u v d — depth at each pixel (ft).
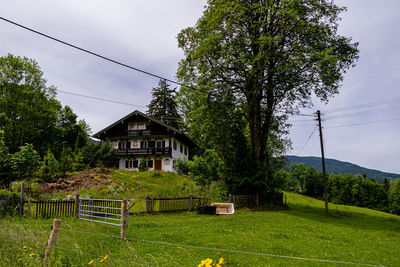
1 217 46.24
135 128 157.28
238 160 86.99
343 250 35.42
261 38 73.41
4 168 68.69
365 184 189.98
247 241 36.27
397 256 34.45
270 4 77.41
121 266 21.89
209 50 82.79
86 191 77.25
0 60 141.08
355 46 81.76
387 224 69.62
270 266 26.66
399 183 198.08
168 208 64.85
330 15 83.35
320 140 87.86
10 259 21.66
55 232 21.52
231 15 81.61
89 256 24.40
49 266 19.45
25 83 147.74
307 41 81.00
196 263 25.52
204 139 100.94
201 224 49.49
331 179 197.88
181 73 93.97
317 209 93.56
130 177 108.78
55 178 84.69
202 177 86.79
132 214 58.34
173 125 192.54
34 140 160.86
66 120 191.01
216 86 86.38
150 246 30.89
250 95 88.28
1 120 140.05
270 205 84.53
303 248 34.71
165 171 136.77
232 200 78.23
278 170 122.83
